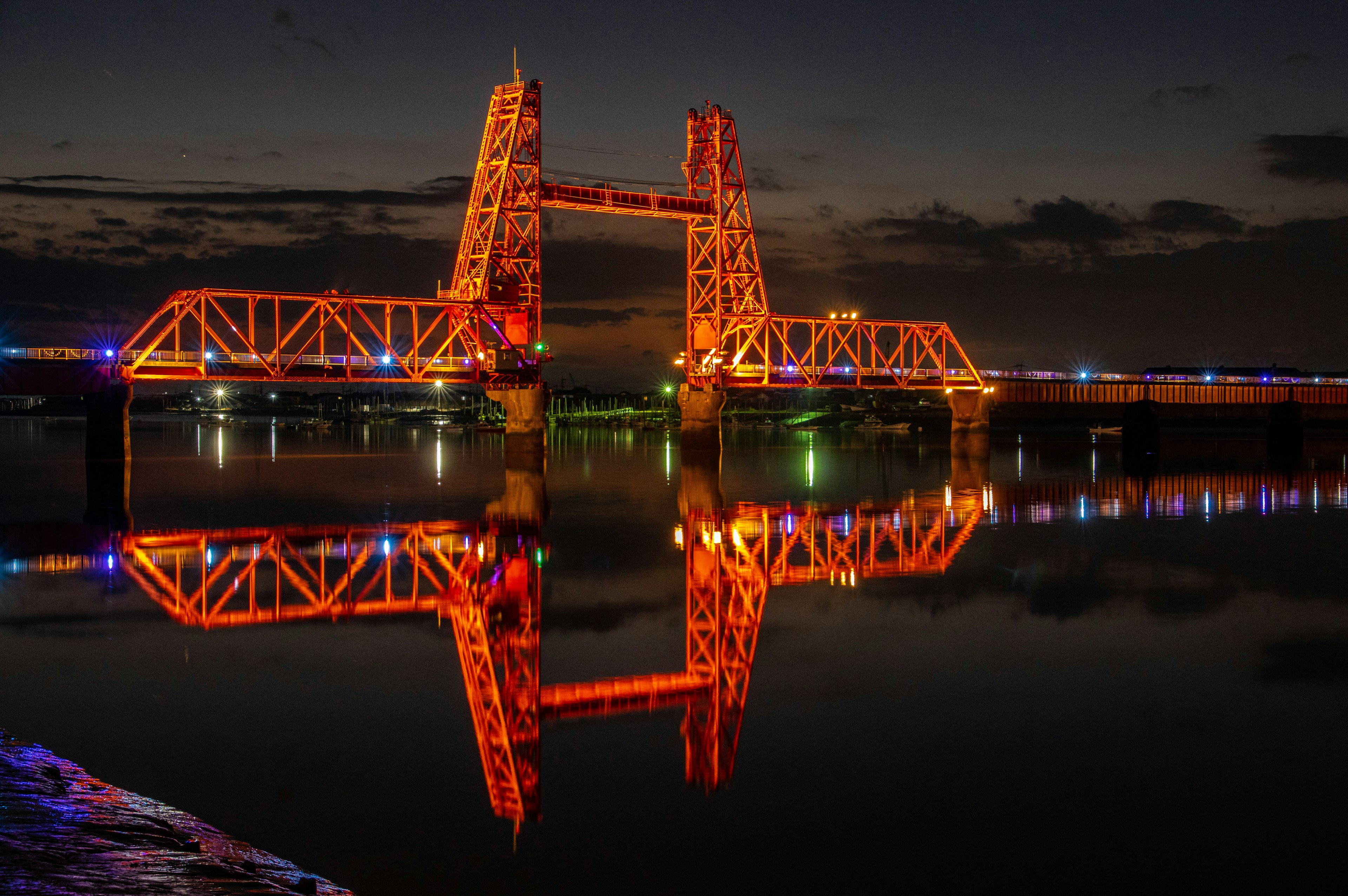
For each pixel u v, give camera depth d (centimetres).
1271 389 15562
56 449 12288
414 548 4238
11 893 962
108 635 2709
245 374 8538
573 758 1845
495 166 9419
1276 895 1360
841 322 11731
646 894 1356
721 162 10288
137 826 1319
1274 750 1859
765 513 5534
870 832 1546
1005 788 1703
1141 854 1473
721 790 1703
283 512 5500
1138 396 15025
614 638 2711
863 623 2870
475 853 1460
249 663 2431
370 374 8919
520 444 9331
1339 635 2694
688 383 10675
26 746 1781
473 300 9081
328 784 1697
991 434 19875
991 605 3098
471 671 2395
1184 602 3127
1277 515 5412
